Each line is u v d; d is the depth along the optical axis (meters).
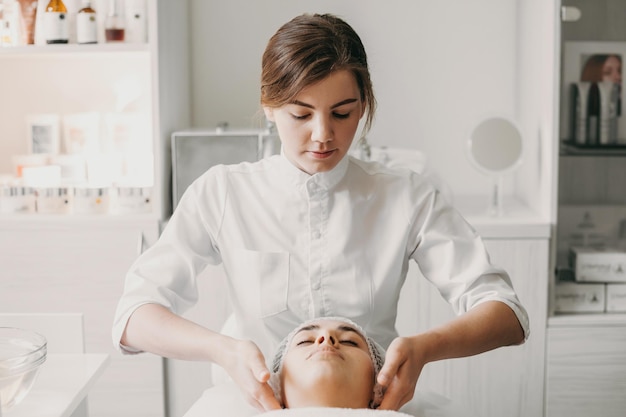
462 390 2.31
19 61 2.60
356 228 1.46
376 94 2.66
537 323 2.29
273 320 1.46
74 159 2.43
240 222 1.47
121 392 2.32
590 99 2.28
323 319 1.33
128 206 2.31
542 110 2.35
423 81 2.65
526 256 2.28
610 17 2.27
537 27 2.39
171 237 1.46
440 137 2.68
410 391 1.20
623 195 2.31
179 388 2.34
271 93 1.27
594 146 2.29
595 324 2.29
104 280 2.29
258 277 1.45
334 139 1.29
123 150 2.46
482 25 2.64
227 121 2.67
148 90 2.59
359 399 1.21
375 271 1.46
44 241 2.28
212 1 2.62
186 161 2.32
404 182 1.49
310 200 1.46
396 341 1.20
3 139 2.63
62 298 2.30
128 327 1.34
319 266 1.45
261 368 1.15
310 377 1.20
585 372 2.30
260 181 1.49
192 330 1.28
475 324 1.29
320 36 1.24
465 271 1.44
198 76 2.65
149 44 2.24
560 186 2.29
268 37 2.63
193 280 1.46
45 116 2.48
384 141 2.68
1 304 2.31
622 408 2.31
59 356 1.47
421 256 1.49
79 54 2.33
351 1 2.62
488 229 2.27
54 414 1.23
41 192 2.33
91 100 2.60
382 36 2.63
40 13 2.29
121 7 2.29
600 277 2.32
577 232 2.32
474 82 2.66
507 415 2.32
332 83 1.24
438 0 2.62
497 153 2.35
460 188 2.71
